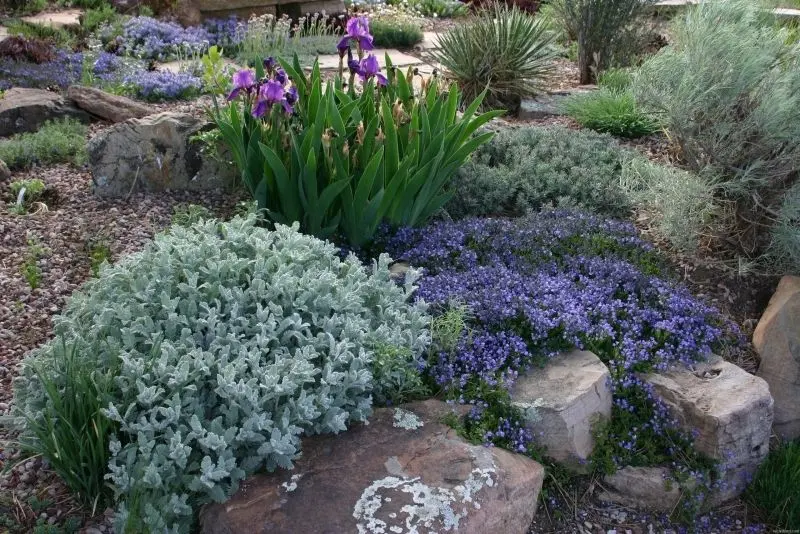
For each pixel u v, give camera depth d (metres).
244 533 2.57
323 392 2.89
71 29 9.78
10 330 3.81
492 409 3.18
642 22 8.91
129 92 7.36
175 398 2.75
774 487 3.21
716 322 3.89
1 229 4.69
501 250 4.28
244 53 9.12
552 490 3.16
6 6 10.24
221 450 2.71
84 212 4.97
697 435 3.24
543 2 11.80
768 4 5.11
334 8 11.42
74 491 2.84
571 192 5.06
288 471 2.80
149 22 9.62
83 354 3.01
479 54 7.68
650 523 3.12
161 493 2.68
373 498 2.69
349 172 4.32
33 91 6.72
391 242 4.33
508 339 3.42
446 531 2.62
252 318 3.20
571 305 3.56
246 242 3.62
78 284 4.20
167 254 3.40
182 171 5.26
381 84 4.70
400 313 3.48
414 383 3.25
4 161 5.51
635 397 3.41
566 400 3.15
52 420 2.80
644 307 3.86
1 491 2.93
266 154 4.03
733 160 4.21
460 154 4.54
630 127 6.42
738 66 4.12
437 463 2.86
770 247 4.29
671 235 4.52
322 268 3.63
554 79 8.92
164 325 3.15
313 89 4.39
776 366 3.71
